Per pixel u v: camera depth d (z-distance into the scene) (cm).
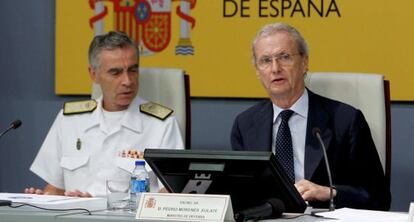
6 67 962
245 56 890
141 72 773
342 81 731
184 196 493
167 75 768
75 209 550
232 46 893
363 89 726
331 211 543
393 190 866
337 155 679
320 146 677
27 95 958
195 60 905
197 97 912
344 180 685
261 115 705
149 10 916
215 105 909
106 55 728
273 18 880
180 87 764
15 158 962
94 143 744
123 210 559
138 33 920
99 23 928
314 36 868
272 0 880
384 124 720
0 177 965
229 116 906
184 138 761
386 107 730
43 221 514
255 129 702
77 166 741
